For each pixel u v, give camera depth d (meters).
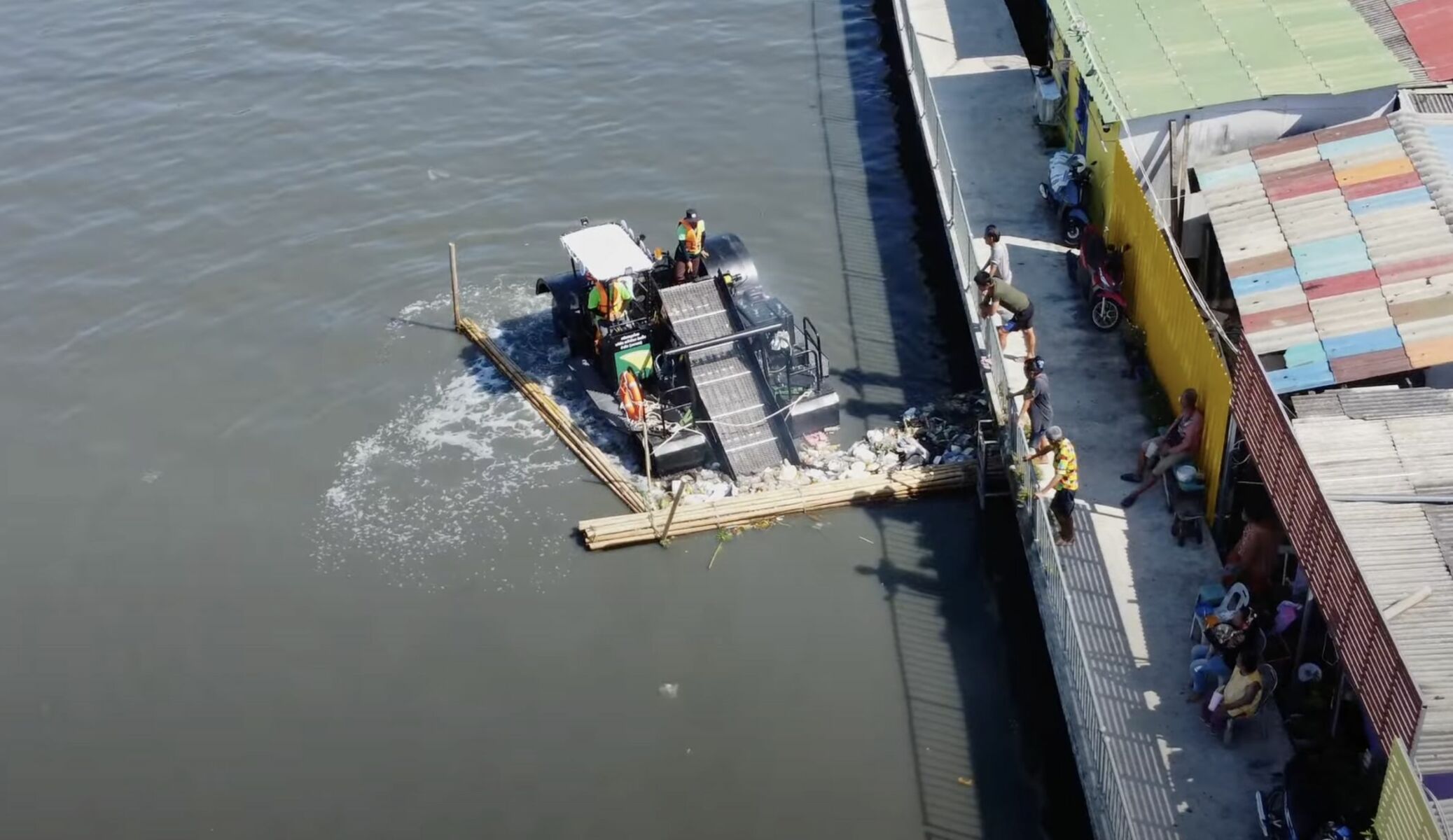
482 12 38.31
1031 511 19.56
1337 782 14.98
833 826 17.34
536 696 19.42
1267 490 17.45
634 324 23.22
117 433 24.78
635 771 18.28
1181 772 16.17
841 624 20.17
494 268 28.53
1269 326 18.88
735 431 22.80
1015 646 19.66
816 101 33.88
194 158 32.72
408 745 18.86
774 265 28.05
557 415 24.16
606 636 20.27
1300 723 16.25
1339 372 18.05
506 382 25.38
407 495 23.00
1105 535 19.44
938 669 19.39
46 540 22.55
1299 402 17.61
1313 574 15.70
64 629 20.92
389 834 17.72
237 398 25.42
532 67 35.62
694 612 20.56
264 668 20.08
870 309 26.61
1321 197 20.58
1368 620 14.12
